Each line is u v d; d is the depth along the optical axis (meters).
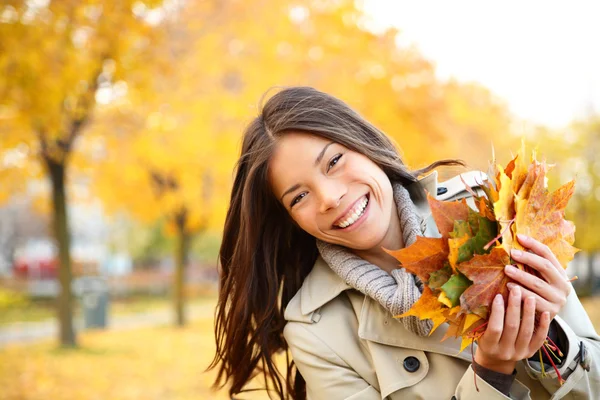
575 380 1.50
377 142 1.93
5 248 43.19
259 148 1.85
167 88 8.07
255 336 2.22
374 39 8.74
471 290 1.22
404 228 1.84
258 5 7.86
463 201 1.31
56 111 7.02
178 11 7.83
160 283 33.66
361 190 1.76
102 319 15.12
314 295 2.00
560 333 1.50
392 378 1.78
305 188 1.77
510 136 13.99
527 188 1.26
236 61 7.91
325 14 8.41
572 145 19.02
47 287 30.88
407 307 1.65
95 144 10.50
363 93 8.91
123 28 6.82
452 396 1.59
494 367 1.42
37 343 11.27
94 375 8.09
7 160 9.82
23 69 6.03
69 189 14.25
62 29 6.29
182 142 8.76
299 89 1.95
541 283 1.24
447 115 10.61
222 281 2.29
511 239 1.23
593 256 22.67
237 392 2.31
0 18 5.63
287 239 2.21
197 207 12.13
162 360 9.34
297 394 2.29
